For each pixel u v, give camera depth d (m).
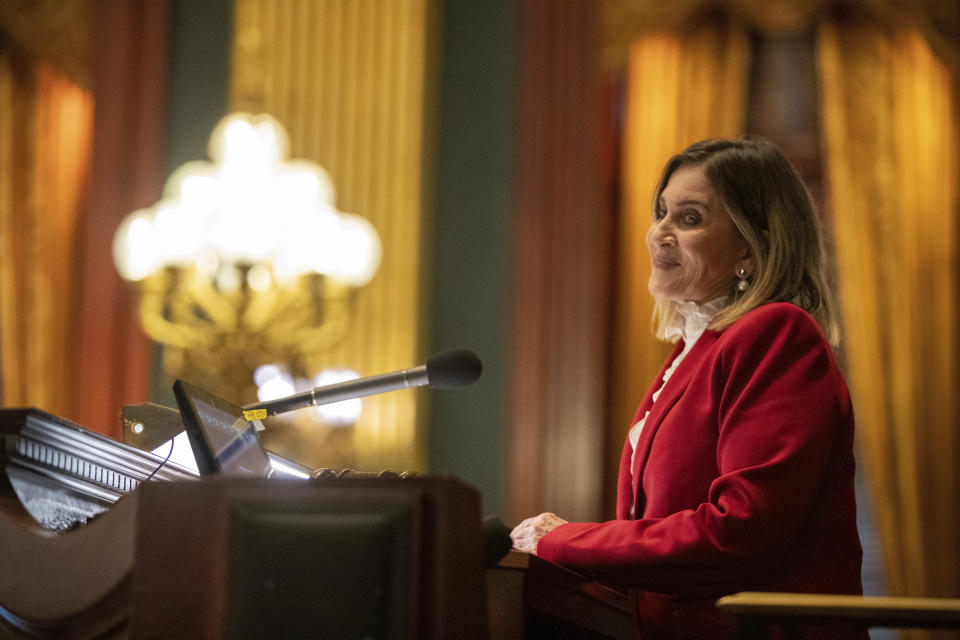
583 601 4.92
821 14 17.38
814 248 5.62
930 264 16.83
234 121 15.27
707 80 17.14
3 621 4.32
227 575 3.77
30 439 4.61
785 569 4.95
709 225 5.63
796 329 5.11
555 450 16.05
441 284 16.84
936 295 16.77
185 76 17.52
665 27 17.14
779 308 5.18
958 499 16.28
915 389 16.50
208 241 14.73
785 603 3.74
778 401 4.95
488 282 16.77
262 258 14.72
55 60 17.64
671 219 5.74
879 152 17.02
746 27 17.36
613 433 16.44
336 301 15.35
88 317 16.69
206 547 3.88
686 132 17.02
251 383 15.38
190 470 5.27
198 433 4.66
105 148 17.11
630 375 16.41
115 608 4.19
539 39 17.12
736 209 5.59
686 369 5.45
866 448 16.41
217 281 16.17
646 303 16.52
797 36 17.61
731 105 17.09
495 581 4.42
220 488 3.92
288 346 15.44
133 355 16.53
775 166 5.67
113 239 16.86
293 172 15.06
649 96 17.12
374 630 3.65
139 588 3.90
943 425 16.44
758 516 4.70
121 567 4.17
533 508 15.90
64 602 4.24
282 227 14.70
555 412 16.12
